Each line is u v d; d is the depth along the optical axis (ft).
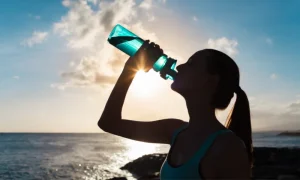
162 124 7.80
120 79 7.84
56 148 280.92
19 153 214.07
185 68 7.13
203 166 5.74
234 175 5.56
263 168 78.02
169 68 7.70
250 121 7.17
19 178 104.12
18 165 140.56
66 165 142.20
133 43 8.39
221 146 5.76
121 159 182.60
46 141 462.19
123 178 84.48
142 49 7.74
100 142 476.13
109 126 7.79
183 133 6.85
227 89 6.79
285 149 111.14
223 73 6.77
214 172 5.66
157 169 118.21
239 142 5.83
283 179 48.44
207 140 5.96
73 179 102.99
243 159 5.66
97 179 103.50
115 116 7.77
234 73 6.91
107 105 7.84
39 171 121.19
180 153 6.49
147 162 126.52
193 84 6.84
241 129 7.13
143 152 274.57
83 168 131.85
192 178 5.80
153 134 7.81
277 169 75.72
